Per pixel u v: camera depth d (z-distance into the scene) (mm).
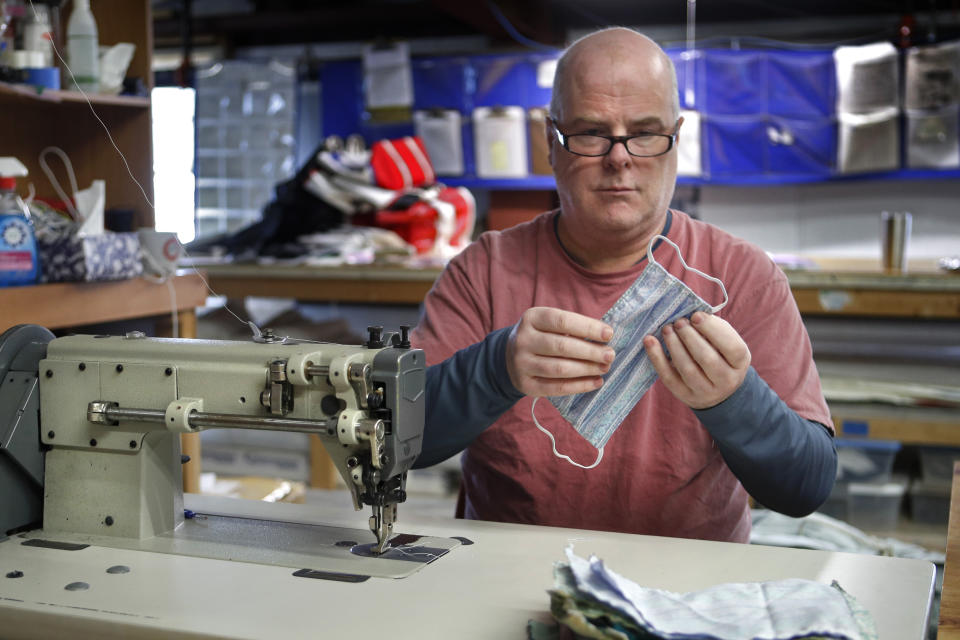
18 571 1294
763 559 1337
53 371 1473
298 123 5941
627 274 1768
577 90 1640
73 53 2551
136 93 2689
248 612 1143
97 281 2361
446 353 1817
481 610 1149
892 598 1193
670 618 1017
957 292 3551
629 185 1634
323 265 4262
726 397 1411
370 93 5688
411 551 1359
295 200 4848
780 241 5582
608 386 1427
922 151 4938
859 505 3609
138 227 2777
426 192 4980
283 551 1367
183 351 1435
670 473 1707
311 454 3818
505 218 5629
